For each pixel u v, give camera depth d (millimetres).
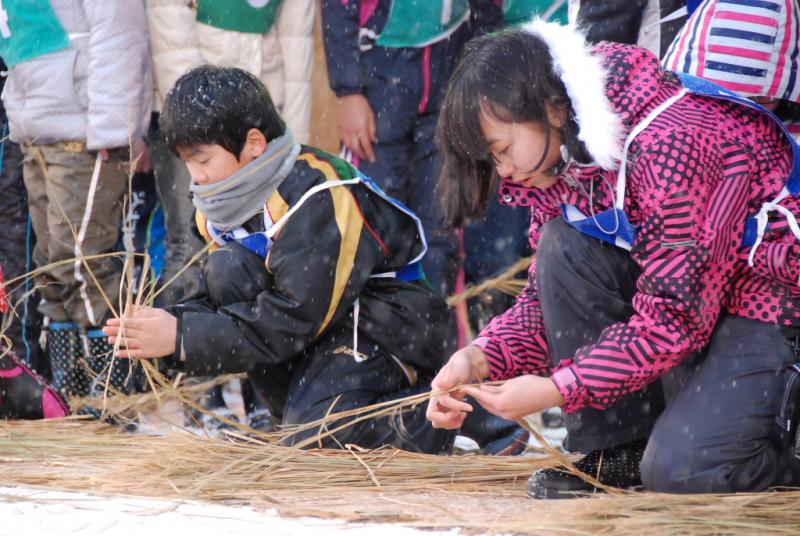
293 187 5109
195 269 6586
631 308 4152
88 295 6805
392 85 7406
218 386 6867
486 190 4105
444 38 7441
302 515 3779
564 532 3436
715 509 3529
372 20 7379
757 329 3996
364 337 5270
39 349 7594
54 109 6695
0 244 7465
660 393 4281
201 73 5121
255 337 4988
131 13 6723
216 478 4379
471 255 7711
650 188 3805
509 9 7512
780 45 4820
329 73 7547
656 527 3430
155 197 7449
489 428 5578
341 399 5125
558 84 3805
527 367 4402
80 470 4648
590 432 4125
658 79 4023
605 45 4141
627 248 4062
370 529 3553
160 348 4918
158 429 5758
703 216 3820
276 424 5621
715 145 3869
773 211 3961
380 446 5098
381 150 7484
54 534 3533
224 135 4977
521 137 3832
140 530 3562
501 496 4164
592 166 3932
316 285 4973
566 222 4219
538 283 4285
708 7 4938
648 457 3900
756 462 3818
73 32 6695
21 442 5117
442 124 3979
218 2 6844
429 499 4082
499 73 3787
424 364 5340
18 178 7430
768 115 4031
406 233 5352
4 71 7531
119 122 6664
